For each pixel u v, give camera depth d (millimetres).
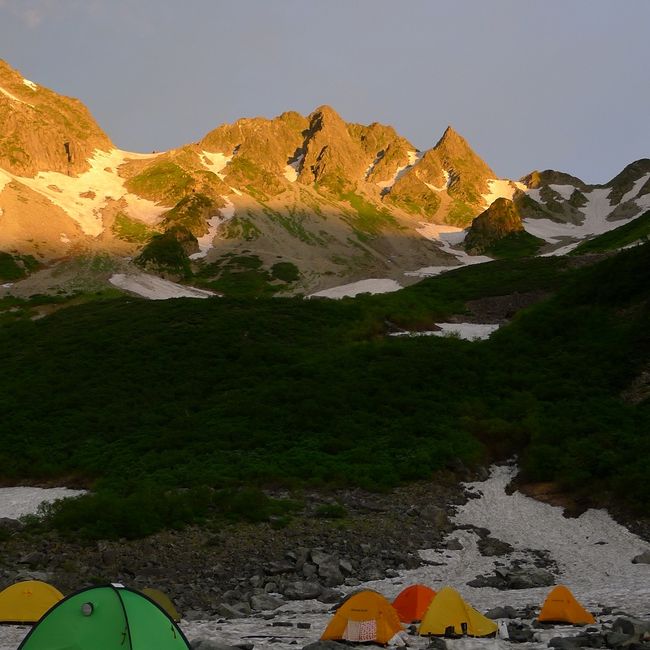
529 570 25641
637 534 30984
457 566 27734
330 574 25188
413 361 57844
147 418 51000
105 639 12352
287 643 15555
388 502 35906
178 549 27453
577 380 51562
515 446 44000
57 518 29750
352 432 45688
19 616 18047
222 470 40062
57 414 53531
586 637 14836
